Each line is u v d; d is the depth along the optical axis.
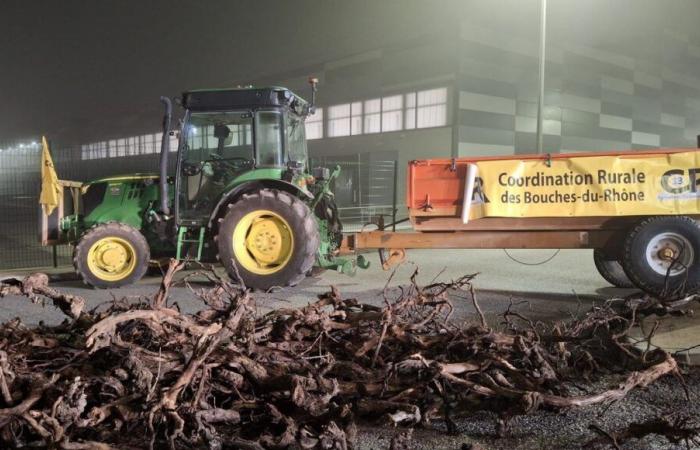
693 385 3.65
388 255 7.40
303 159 8.76
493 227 6.71
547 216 6.48
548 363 3.53
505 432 3.04
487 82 21.16
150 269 8.82
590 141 25.22
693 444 2.87
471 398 3.22
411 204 6.90
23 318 5.65
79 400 2.77
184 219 7.59
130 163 27.42
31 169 16.41
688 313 4.75
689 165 6.10
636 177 6.23
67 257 11.84
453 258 10.33
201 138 7.82
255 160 7.61
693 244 5.94
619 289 7.11
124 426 2.88
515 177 6.54
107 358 3.29
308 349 3.64
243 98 7.53
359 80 24.27
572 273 8.43
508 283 7.55
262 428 3.00
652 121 28.55
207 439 2.68
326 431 2.64
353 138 24.69
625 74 26.73
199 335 3.34
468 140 20.75
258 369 3.17
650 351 3.72
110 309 3.97
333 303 4.30
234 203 7.43
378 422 3.12
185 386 2.91
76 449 2.48
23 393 2.97
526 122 22.52
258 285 7.09
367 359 3.63
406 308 4.16
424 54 21.47
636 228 6.14
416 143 22.03
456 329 3.92
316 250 7.20
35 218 21.09
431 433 3.09
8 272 9.05
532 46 22.44
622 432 2.78
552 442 2.96
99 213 8.00
